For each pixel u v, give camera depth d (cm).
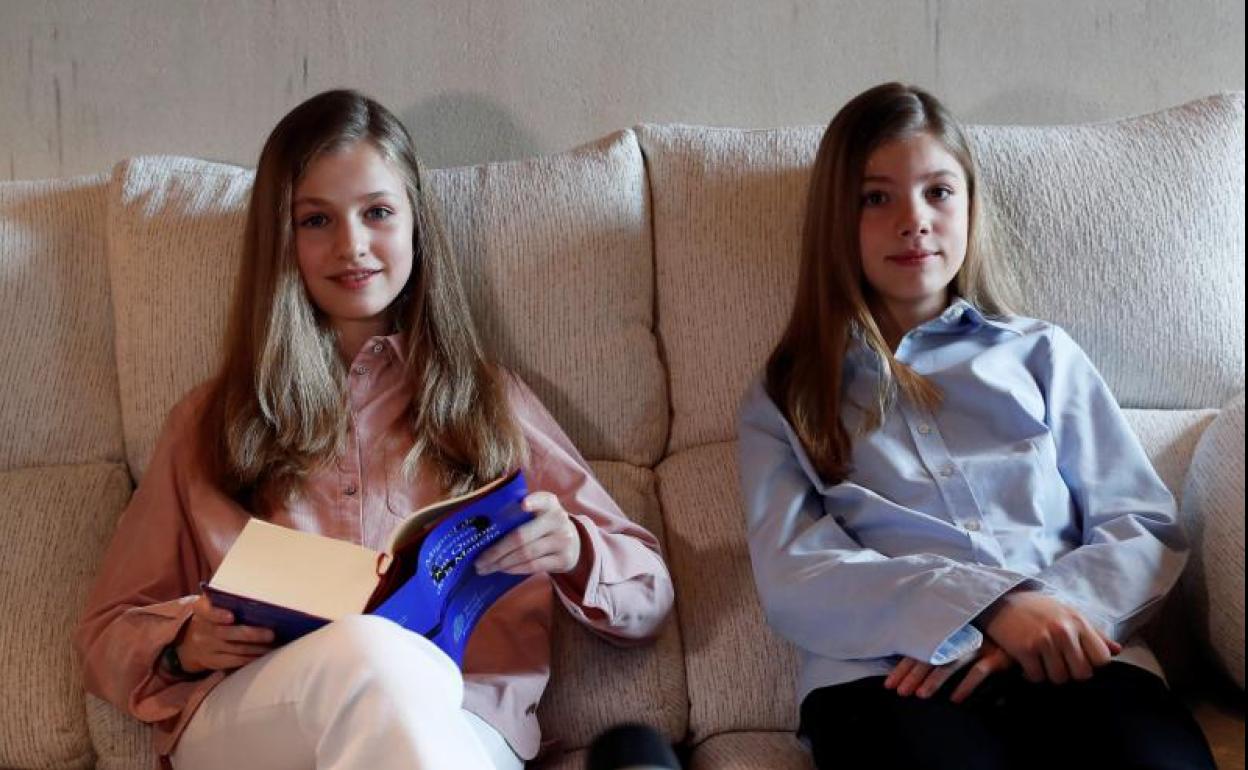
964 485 144
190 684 130
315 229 148
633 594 140
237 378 148
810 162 166
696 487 158
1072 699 128
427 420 149
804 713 136
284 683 114
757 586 143
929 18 185
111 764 140
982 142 164
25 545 150
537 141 186
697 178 165
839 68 186
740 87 186
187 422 149
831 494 146
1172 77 188
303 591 118
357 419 150
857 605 134
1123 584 134
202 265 159
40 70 181
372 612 116
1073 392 151
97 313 163
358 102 153
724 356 162
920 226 148
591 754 71
